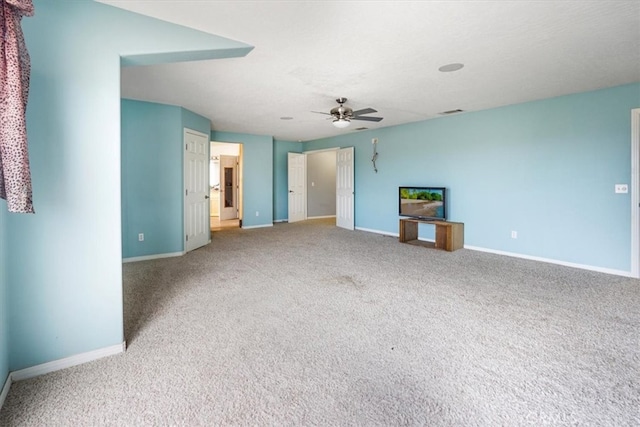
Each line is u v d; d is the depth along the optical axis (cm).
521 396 174
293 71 347
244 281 378
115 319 217
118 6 213
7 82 137
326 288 352
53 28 192
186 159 534
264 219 847
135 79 378
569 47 286
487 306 299
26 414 160
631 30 254
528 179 482
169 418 158
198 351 221
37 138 188
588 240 427
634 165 388
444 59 314
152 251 493
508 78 370
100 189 208
